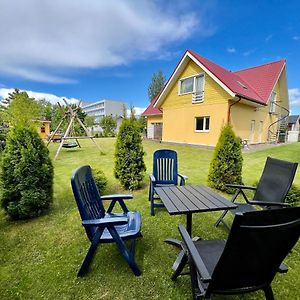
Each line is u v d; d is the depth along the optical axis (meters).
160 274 2.06
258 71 15.12
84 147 12.68
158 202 3.90
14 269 2.12
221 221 3.02
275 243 1.31
